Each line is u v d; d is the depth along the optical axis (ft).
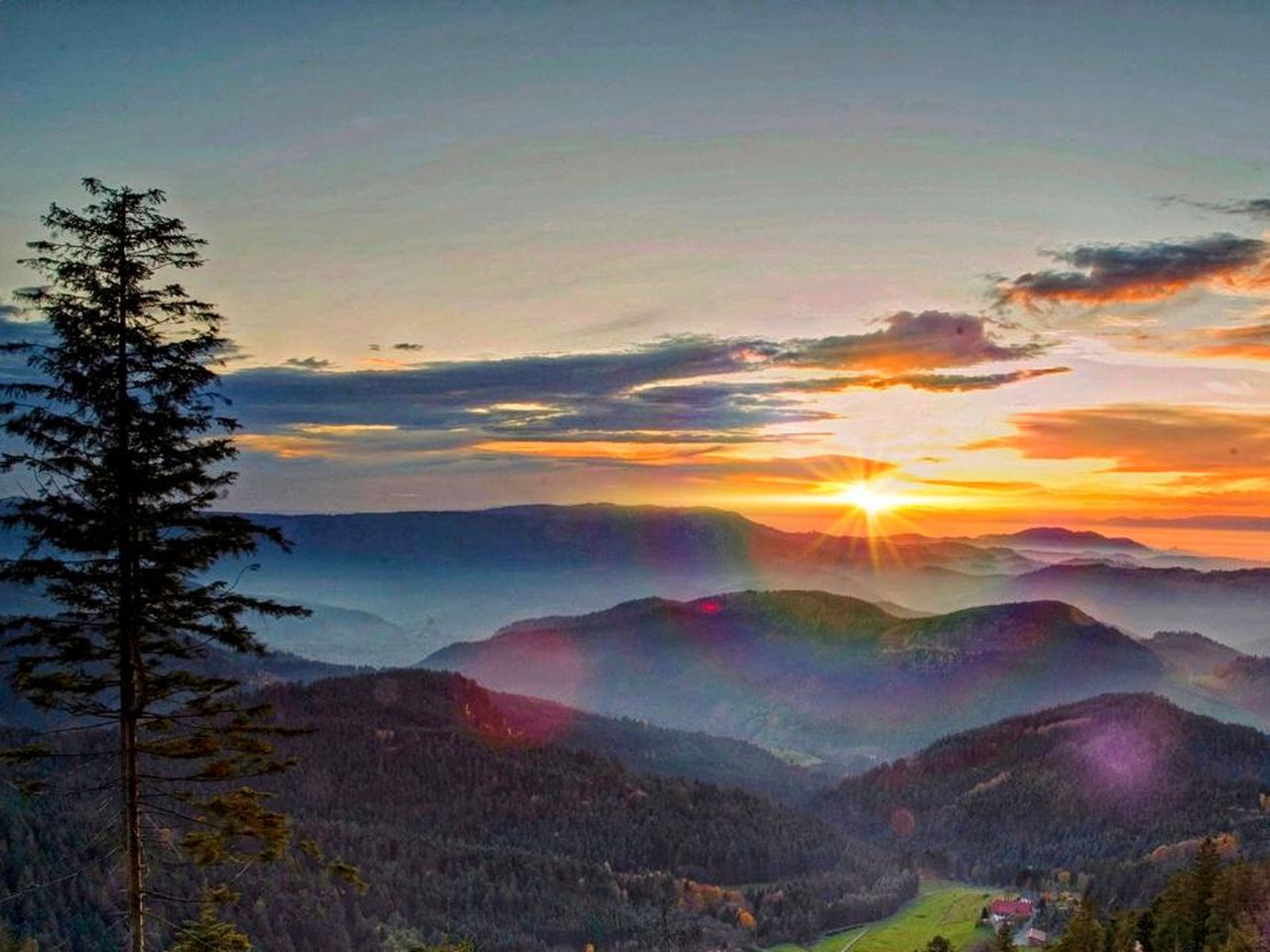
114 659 86.53
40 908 328.49
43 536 79.66
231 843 92.22
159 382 82.02
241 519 85.20
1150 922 330.13
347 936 450.71
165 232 82.02
